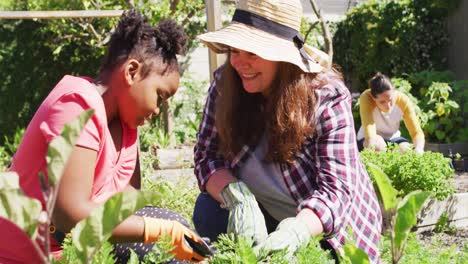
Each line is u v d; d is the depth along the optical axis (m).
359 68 12.12
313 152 2.52
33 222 0.85
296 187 2.60
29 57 10.29
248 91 2.47
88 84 1.95
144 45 2.02
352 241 1.36
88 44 9.88
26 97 10.34
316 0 12.97
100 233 0.94
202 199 2.84
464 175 7.97
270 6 2.38
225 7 10.11
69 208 1.79
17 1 10.46
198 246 1.94
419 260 1.73
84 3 8.73
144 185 4.51
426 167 5.32
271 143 2.52
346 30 12.39
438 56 11.26
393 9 11.36
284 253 1.74
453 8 10.78
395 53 11.33
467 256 2.25
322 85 2.49
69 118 1.84
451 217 5.51
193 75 11.27
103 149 1.93
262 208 2.78
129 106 2.05
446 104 9.37
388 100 6.03
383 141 5.97
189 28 10.73
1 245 1.89
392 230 1.03
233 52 2.44
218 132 2.68
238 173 2.74
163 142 9.47
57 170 0.85
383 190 1.02
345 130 2.46
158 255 1.62
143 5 9.23
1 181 0.85
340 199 2.32
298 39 2.46
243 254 1.43
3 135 10.27
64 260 1.33
